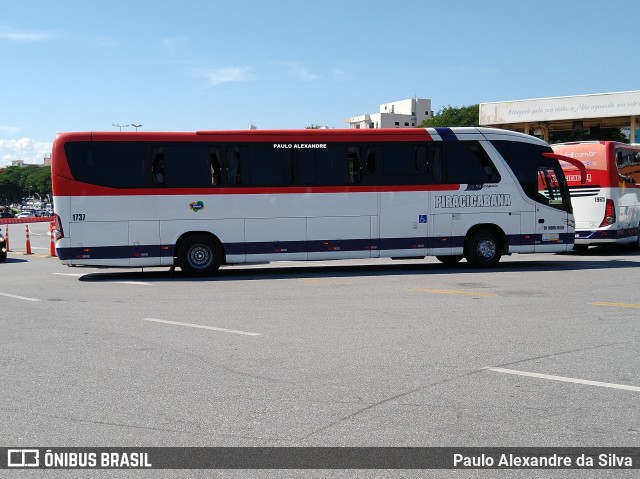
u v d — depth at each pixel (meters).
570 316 9.75
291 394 5.91
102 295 12.63
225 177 15.97
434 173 16.72
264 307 10.87
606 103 43.44
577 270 16.31
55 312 10.54
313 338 8.30
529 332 8.58
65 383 6.32
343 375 6.53
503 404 5.57
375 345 7.86
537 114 46.03
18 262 21.27
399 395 5.84
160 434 4.95
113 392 6.01
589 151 21.02
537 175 17.20
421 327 8.98
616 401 5.64
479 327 8.95
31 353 7.58
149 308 10.88
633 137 43.22
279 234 16.14
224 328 9.02
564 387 6.06
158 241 15.72
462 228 16.81
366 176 16.47
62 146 15.45
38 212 106.62
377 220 16.48
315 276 15.79
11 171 188.12
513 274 15.48
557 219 17.27
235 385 6.21
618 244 24.19
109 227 15.52
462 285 13.47
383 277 15.22
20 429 5.09
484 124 48.28
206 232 15.97
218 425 5.12
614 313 9.99
